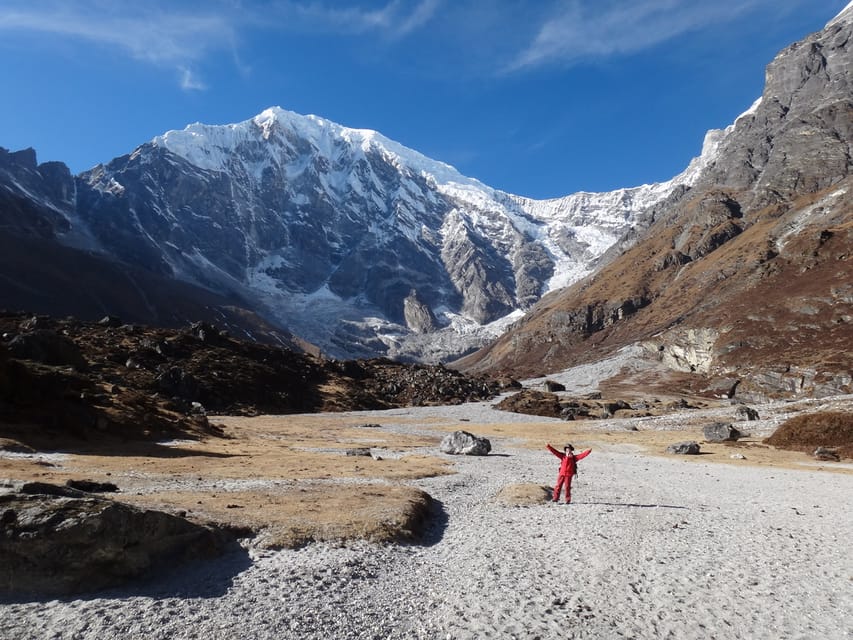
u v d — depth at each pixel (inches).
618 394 6496.1
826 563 664.4
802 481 1424.7
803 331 6466.5
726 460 2006.6
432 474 1462.8
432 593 557.3
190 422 2283.5
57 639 426.0
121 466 1218.0
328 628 464.8
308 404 5014.8
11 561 510.0
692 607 526.0
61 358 2484.0
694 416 3472.0
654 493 1207.6
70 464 1187.3
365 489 1071.6
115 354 4244.6
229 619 468.8
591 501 1099.9
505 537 789.2
